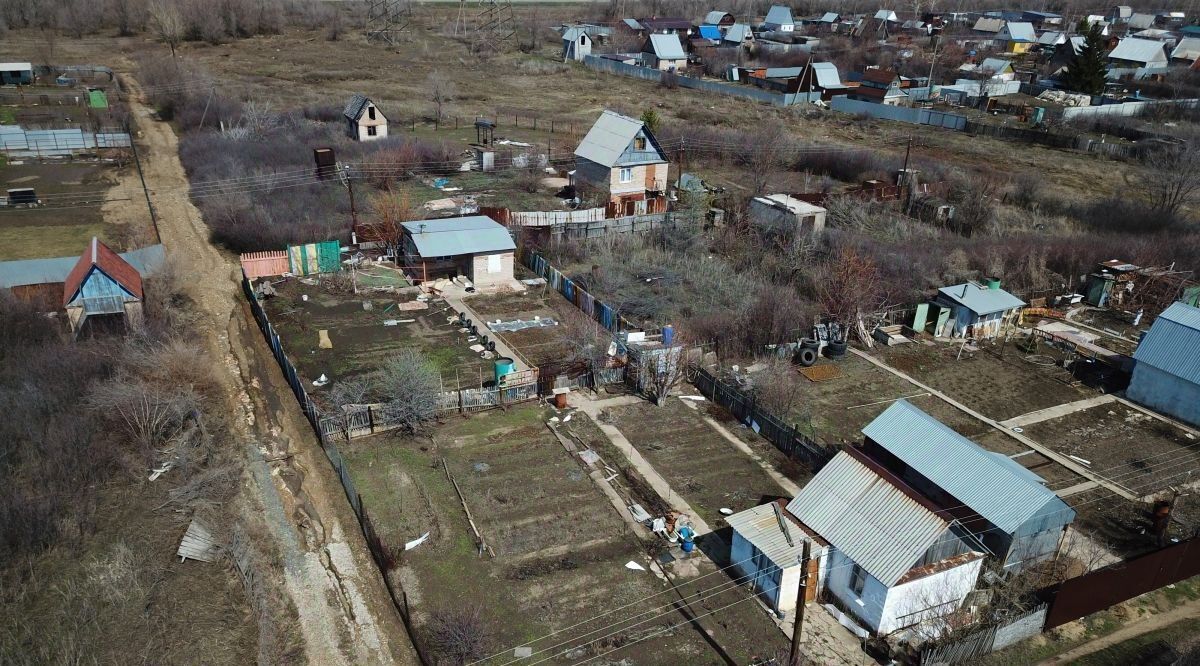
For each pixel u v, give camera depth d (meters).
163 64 87.50
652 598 22.12
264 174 55.50
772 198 51.97
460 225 43.41
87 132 65.94
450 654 19.73
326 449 27.81
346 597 21.92
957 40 136.62
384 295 40.91
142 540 23.22
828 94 97.00
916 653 20.41
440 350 35.38
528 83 101.69
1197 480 28.33
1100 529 25.50
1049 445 30.33
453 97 89.31
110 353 31.14
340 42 126.69
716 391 32.34
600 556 23.61
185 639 19.97
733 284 42.28
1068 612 21.52
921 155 70.25
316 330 36.94
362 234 46.06
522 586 22.27
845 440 29.75
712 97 97.00
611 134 56.53
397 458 27.72
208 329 36.94
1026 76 110.69
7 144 61.72
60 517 23.59
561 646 20.30
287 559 23.11
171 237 47.34
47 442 25.81
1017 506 21.98
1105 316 41.88
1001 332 39.84
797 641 18.83
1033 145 76.62
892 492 22.16
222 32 121.06
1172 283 42.03
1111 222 53.66
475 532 24.14
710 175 65.00
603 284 42.12
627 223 49.88
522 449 28.58
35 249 43.94
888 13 148.38
